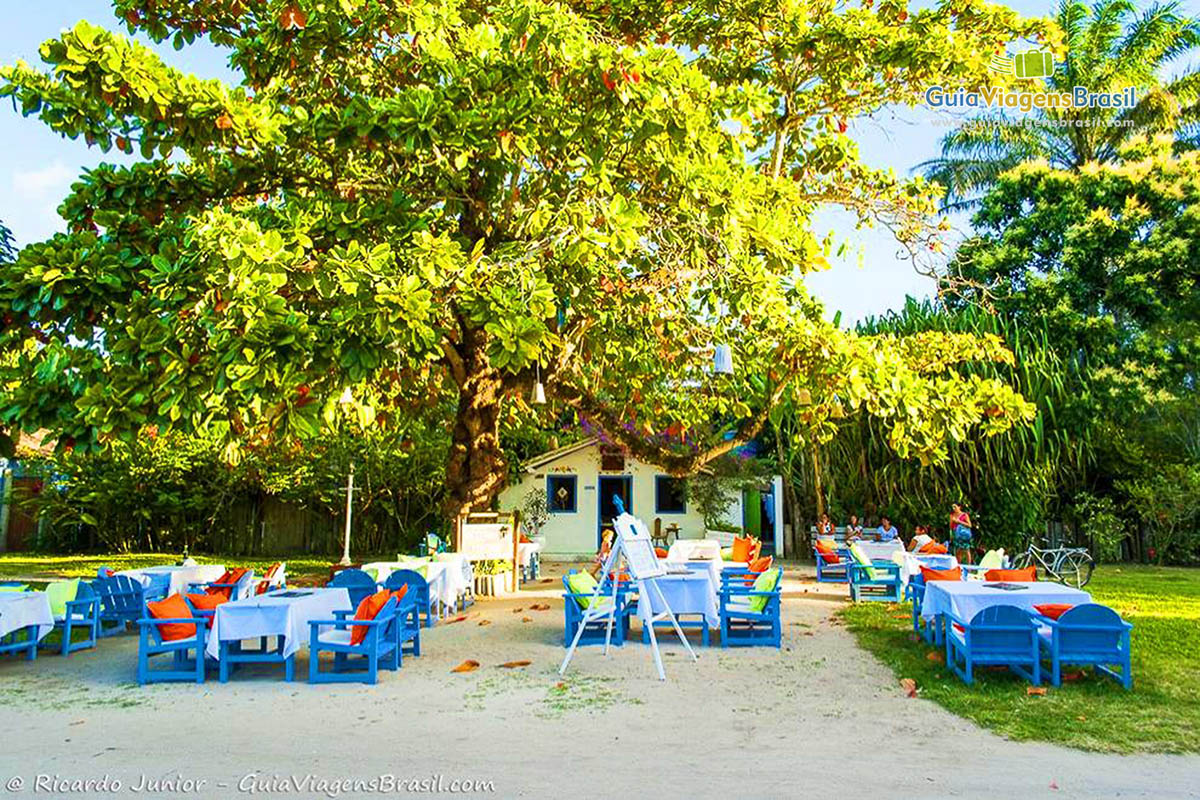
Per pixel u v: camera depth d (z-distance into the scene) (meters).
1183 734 5.66
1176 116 26.62
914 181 12.98
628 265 10.50
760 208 9.82
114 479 22.50
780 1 10.69
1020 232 23.95
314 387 6.38
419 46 8.77
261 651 8.47
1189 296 22.77
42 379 6.62
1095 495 22.03
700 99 8.37
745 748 5.45
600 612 8.74
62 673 8.14
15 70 7.38
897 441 9.88
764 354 9.57
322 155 9.28
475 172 10.23
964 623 7.38
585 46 7.45
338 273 6.38
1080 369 21.36
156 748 5.52
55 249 7.20
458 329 12.09
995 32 11.02
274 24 8.64
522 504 23.05
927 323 21.22
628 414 13.81
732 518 23.19
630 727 5.98
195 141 7.73
